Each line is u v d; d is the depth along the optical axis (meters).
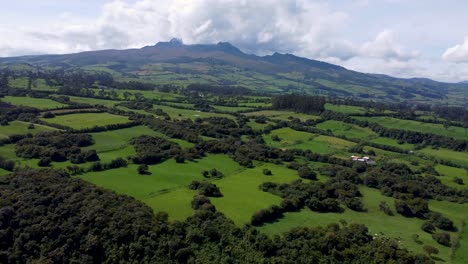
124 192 100.25
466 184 135.75
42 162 111.38
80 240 79.75
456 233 98.00
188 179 115.19
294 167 138.88
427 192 125.19
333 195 113.56
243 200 101.50
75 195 90.38
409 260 78.44
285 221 93.88
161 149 138.12
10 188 90.81
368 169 143.75
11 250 76.88
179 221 85.25
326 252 81.25
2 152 117.31
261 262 76.88
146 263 76.81
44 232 80.06
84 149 129.25
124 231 80.62
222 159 140.38
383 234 91.88
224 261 77.38
